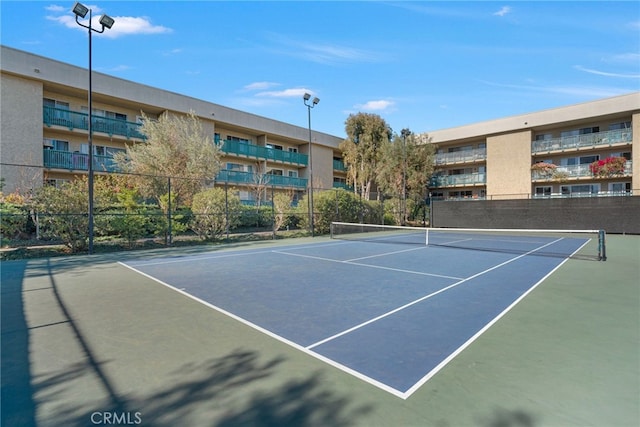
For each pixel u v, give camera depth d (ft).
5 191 57.52
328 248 45.19
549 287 21.30
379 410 8.04
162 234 48.39
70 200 40.32
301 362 10.66
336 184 135.64
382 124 123.85
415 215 108.58
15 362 10.77
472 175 115.96
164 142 67.15
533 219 81.15
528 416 7.76
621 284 22.16
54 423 7.63
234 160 102.94
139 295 19.39
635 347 11.71
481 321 14.64
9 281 23.45
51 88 67.31
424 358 10.94
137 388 9.12
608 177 89.56
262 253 39.60
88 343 12.30
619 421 7.57
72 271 27.43
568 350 11.50
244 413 7.93
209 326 14.07
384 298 18.60
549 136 104.47
